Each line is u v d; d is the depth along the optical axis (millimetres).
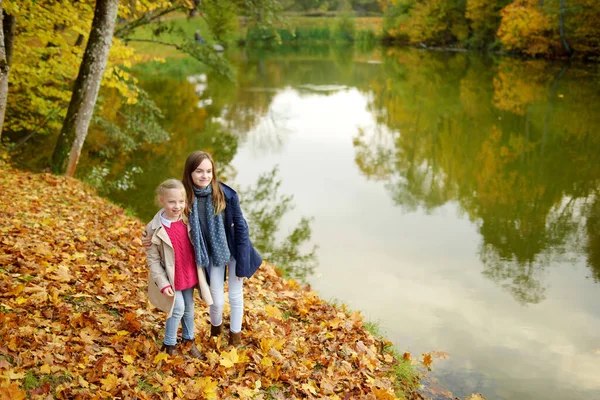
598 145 16094
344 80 30953
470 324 6551
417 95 25875
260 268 6723
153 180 12203
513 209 11195
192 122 18328
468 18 49781
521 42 40562
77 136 10008
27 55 11508
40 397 3156
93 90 10039
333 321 5332
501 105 22578
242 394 3750
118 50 10984
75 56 10977
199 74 29141
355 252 8844
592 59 37594
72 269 5078
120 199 10789
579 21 37219
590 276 8102
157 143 15211
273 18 13742
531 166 14219
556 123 18938
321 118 20562
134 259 5883
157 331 4316
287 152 15586
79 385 3375
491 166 14375
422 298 7250
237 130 17750
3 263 4809
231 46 49625
